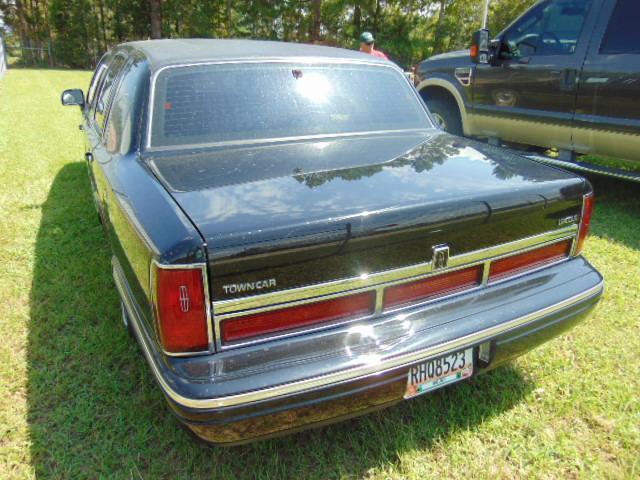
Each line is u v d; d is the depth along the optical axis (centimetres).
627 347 288
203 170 208
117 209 212
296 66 279
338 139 260
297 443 218
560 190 216
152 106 241
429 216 180
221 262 153
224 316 158
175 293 154
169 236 157
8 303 324
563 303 212
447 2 2945
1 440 218
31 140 780
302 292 166
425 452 215
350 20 3038
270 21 3391
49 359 271
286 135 252
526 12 541
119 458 211
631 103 453
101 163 268
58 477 201
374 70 304
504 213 199
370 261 174
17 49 3872
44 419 231
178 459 210
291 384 159
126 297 213
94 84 455
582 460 213
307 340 169
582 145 505
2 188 548
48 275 362
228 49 282
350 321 177
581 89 488
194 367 158
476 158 245
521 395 250
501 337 197
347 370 166
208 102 248
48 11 4012
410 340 179
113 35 3928
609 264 390
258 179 198
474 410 238
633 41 453
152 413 233
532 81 530
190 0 3459
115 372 259
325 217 165
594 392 252
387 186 196
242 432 161
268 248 157
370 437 222
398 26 2877
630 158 473
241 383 156
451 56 631
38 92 1457
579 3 494
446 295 196
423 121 302
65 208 491
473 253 196
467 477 203
